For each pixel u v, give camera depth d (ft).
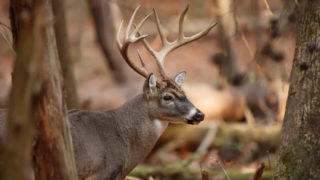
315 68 27.43
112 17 63.72
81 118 31.17
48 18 21.35
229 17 57.57
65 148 22.57
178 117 33.68
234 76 59.67
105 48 64.34
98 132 31.50
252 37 72.69
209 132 54.80
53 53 21.85
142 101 33.86
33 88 18.76
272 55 46.70
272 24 40.98
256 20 55.77
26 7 21.02
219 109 57.82
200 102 57.36
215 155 51.39
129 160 33.55
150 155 55.21
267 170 44.06
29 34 18.44
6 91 54.24
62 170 22.52
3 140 26.89
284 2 40.98
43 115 21.94
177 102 33.60
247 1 65.00
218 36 60.03
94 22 64.03
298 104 27.89
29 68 18.34
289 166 28.02
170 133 55.31
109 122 32.50
